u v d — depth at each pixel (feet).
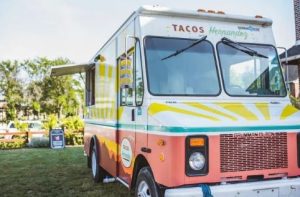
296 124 16.47
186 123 14.74
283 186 15.44
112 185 27.48
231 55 18.90
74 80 150.71
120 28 21.70
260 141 15.67
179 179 14.37
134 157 18.54
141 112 17.67
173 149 14.55
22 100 146.82
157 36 18.17
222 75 18.28
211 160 14.82
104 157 25.40
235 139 15.25
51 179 30.19
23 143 61.36
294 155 16.28
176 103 16.71
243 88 18.51
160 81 17.43
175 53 18.02
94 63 29.17
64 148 57.36
